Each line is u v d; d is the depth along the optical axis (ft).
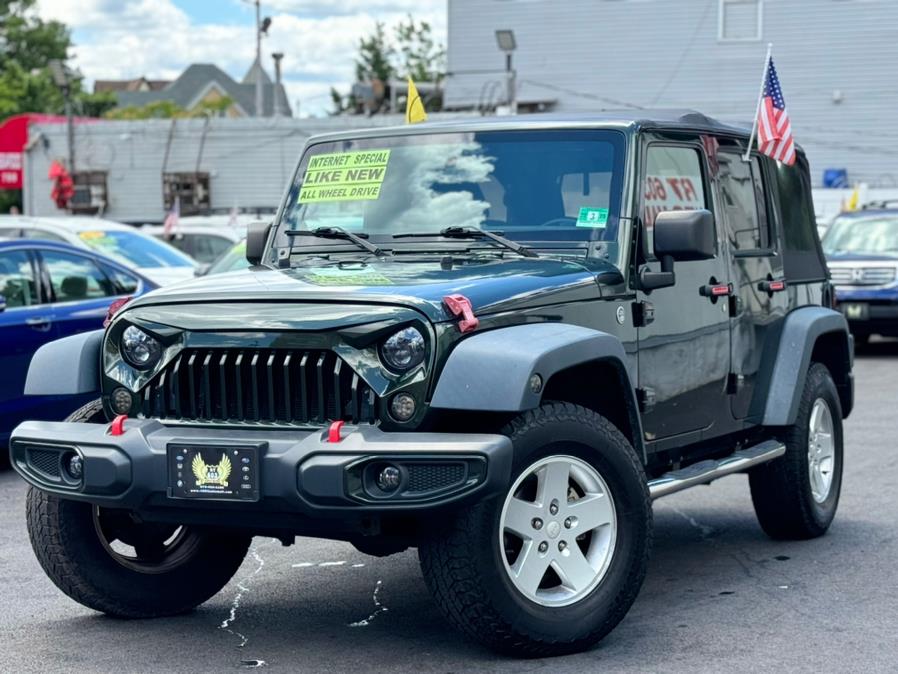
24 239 32.55
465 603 15.26
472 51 129.08
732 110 122.31
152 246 52.90
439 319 15.23
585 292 17.24
